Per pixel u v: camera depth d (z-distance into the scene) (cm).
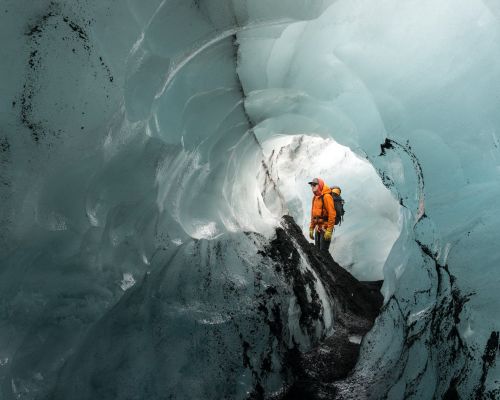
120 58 392
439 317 326
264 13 359
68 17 388
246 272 452
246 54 403
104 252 408
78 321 375
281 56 415
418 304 355
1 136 400
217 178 493
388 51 369
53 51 396
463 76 346
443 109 355
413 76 363
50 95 404
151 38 367
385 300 434
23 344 362
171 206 443
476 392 273
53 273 393
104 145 420
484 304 292
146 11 371
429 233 354
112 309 379
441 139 355
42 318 374
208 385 353
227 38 382
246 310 414
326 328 503
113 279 404
